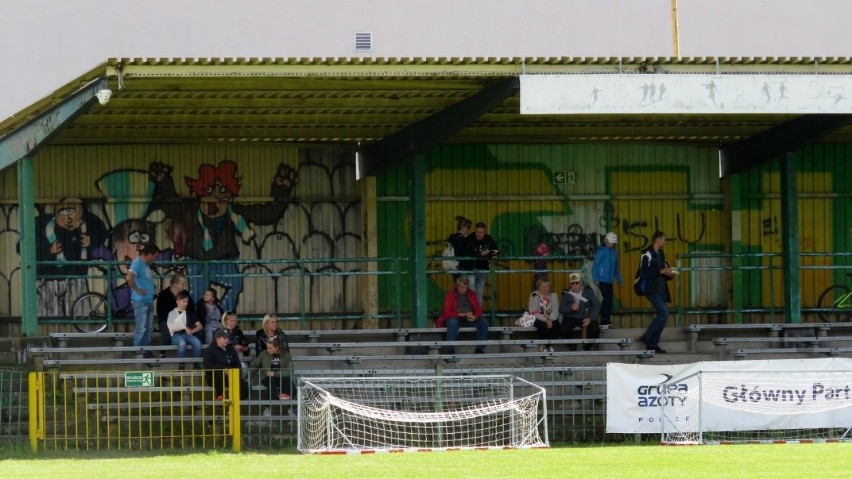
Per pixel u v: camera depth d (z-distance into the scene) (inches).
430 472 950.4
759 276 1670.8
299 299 1596.9
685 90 1218.6
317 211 1605.6
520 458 1051.3
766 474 930.1
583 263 1603.1
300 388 1164.5
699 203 1667.1
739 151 1626.5
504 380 1238.3
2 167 1349.7
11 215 1561.3
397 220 1610.5
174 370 1233.4
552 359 1390.3
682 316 1595.7
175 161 1587.1
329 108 1396.4
